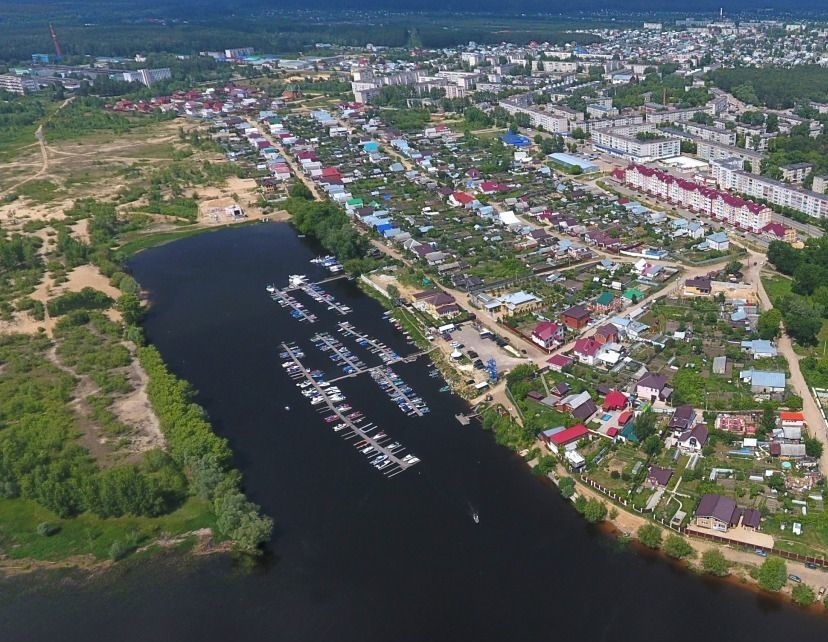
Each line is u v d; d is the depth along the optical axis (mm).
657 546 190125
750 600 174250
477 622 174875
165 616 182250
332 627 176250
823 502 195750
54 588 191875
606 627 171375
